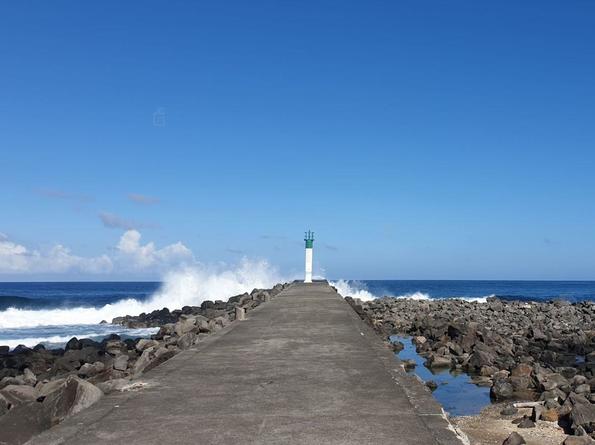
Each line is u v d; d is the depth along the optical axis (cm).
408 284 13212
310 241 3647
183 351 891
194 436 473
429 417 522
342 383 658
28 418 514
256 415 531
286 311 1561
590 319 2847
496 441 811
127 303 4228
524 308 3372
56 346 2291
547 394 1062
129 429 492
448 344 1719
